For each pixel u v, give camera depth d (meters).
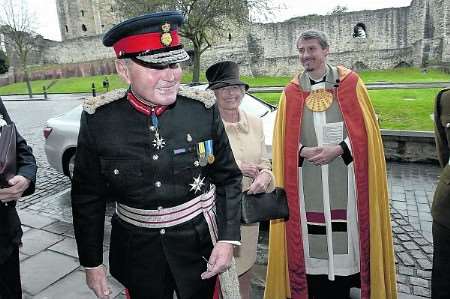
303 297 2.79
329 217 2.65
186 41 22.28
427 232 4.19
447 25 32.66
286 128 2.63
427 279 3.30
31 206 5.47
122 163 1.58
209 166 1.73
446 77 27.53
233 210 1.69
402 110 10.79
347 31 36.56
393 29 35.78
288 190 2.64
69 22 55.62
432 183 5.77
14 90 37.44
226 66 2.39
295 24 36.38
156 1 17.92
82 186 1.65
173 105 1.65
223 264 1.59
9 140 2.04
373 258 2.52
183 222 1.64
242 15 19.06
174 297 1.77
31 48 43.69
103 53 43.94
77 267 3.69
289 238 2.72
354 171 2.49
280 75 37.19
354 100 2.47
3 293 2.31
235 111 2.48
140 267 1.66
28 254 3.98
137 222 1.64
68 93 31.31
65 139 5.79
